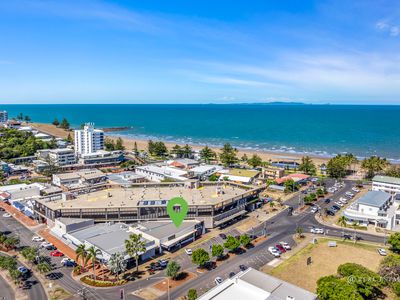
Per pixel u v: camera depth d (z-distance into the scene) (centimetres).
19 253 12256
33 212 15888
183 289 9875
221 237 13900
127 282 10250
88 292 9700
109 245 11744
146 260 11731
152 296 9500
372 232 14588
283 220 16050
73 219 14025
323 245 13188
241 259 11931
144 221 14575
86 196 16100
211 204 14512
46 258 11831
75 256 11962
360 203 15838
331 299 8138
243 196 16388
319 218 16338
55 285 10062
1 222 15538
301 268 11256
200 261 10731
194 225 13800
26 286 10019
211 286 10050
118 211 14462
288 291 7881
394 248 12500
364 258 12025
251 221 15862
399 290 9025
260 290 7944
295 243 13388
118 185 17962
